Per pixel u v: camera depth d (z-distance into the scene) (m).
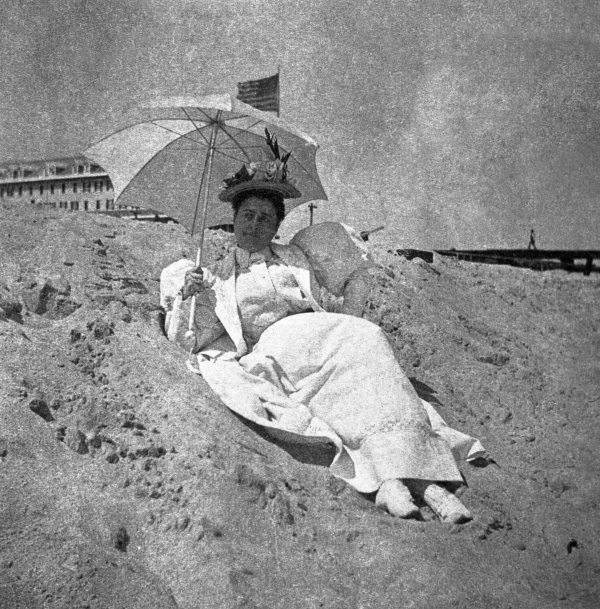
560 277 9.27
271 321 4.77
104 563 3.42
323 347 4.46
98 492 3.74
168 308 4.87
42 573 3.29
